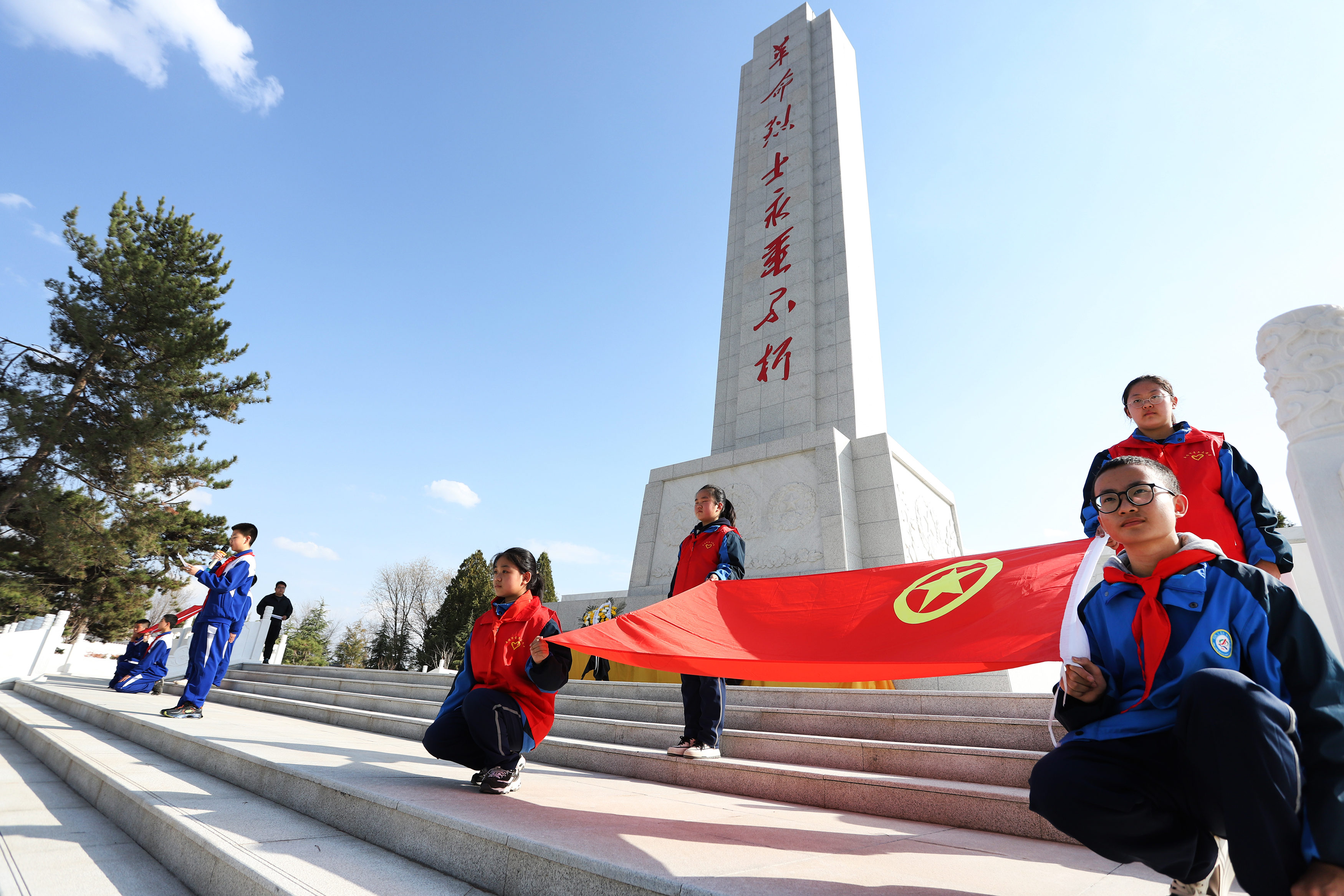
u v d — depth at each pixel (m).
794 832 2.10
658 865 1.58
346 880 1.72
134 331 17.38
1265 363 2.25
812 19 13.25
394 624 34.66
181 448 18.31
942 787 2.45
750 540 8.24
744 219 12.16
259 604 11.38
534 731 2.72
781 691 4.51
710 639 2.63
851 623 2.45
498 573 2.87
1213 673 1.16
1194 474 2.39
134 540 16.64
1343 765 1.08
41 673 11.41
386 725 5.10
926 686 6.28
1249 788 1.07
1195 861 1.29
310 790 2.55
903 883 1.56
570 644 2.52
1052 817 1.30
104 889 1.98
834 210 10.94
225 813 2.40
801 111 12.15
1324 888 1.01
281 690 7.75
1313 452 2.05
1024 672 6.56
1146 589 1.39
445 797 2.32
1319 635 1.21
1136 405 2.56
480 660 2.78
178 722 4.48
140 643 9.22
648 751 3.43
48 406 15.28
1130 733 1.33
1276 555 2.19
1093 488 2.53
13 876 2.04
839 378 9.58
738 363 10.79
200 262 19.88
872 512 7.97
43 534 15.19
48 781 3.68
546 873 1.66
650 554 9.03
